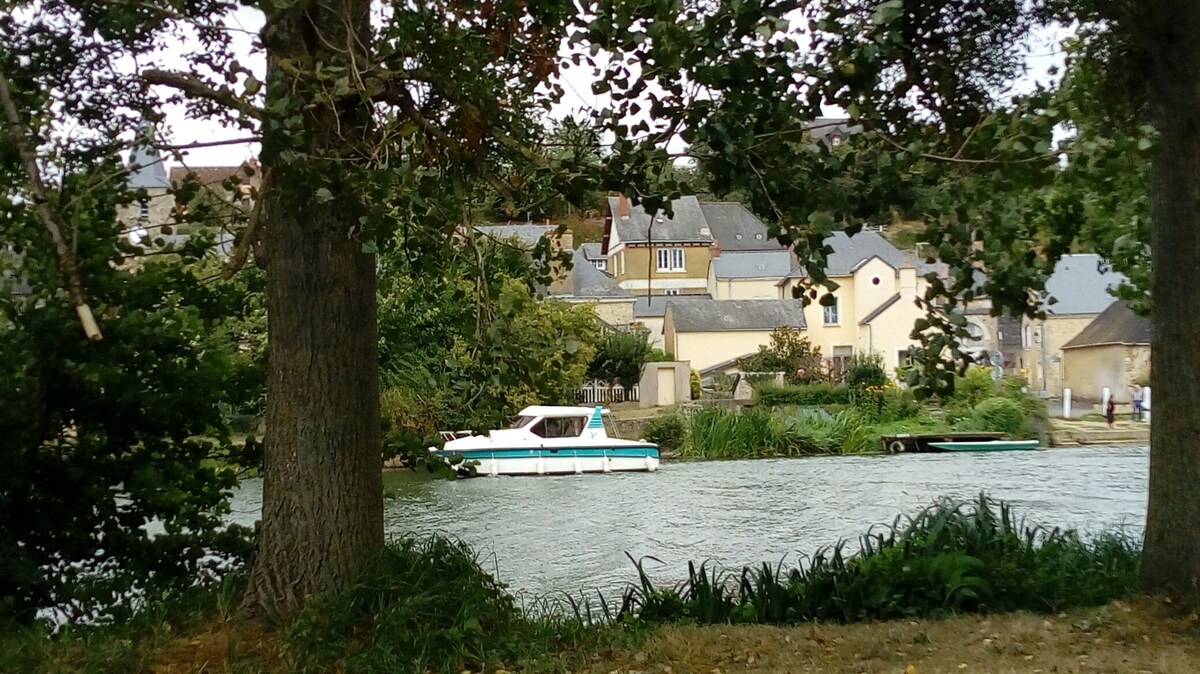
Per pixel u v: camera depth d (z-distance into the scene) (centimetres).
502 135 641
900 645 691
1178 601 720
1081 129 551
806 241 545
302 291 668
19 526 790
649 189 582
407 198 539
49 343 776
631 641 710
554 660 655
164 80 599
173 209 768
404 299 938
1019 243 590
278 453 670
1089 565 902
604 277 5650
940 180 555
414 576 678
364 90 554
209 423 868
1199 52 705
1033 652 656
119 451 845
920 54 773
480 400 643
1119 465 2719
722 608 837
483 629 684
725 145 545
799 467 2798
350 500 670
